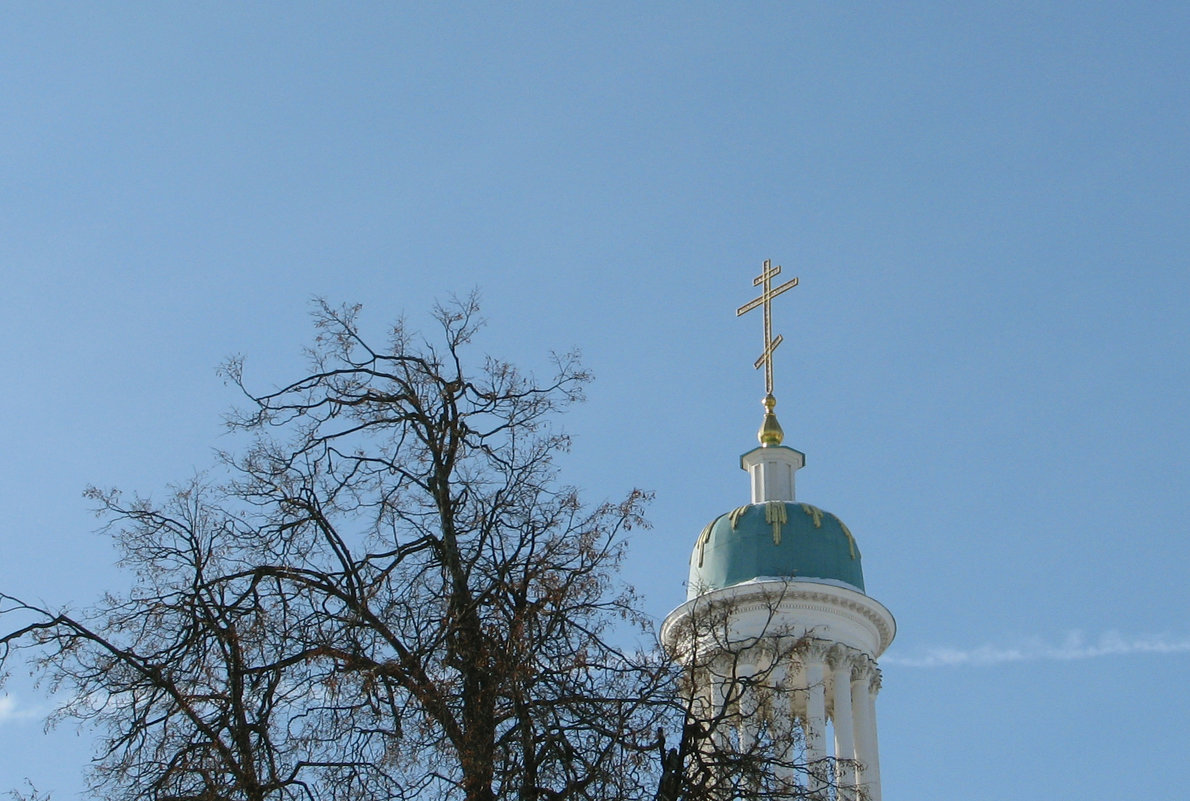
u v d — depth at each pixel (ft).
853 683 213.66
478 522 109.09
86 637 104.37
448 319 116.98
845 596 214.48
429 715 101.35
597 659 104.01
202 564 107.86
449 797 99.14
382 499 111.14
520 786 98.94
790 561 219.82
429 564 108.17
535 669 101.40
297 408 114.11
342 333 116.57
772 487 236.02
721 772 101.19
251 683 103.65
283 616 105.91
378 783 100.12
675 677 104.22
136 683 103.09
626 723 101.09
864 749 210.18
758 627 211.61
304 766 101.14
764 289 249.75
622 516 108.99
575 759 99.96
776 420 241.14
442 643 103.55
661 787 98.84
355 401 113.91
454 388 113.50
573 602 104.58
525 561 106.93
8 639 104.27
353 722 102.32
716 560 222.89
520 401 114.42
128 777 101.71
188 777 101.14
